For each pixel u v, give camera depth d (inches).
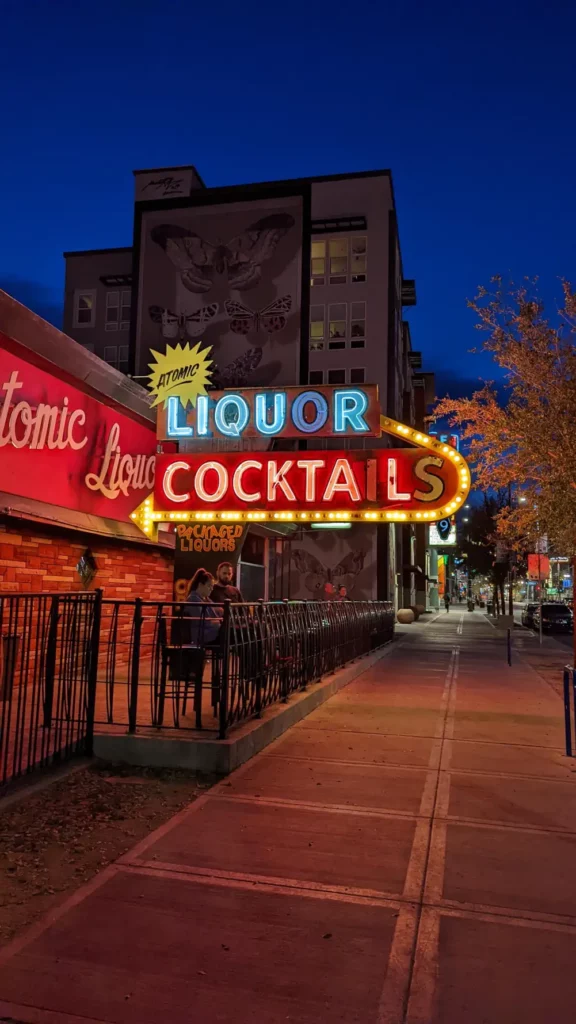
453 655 810.2
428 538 2891.2
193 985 130.3
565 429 590.6
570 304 607.8
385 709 422.3
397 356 1729.8
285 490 526.6
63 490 464.8
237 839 203.3
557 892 171.6
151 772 269.6
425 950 143.5
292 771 276.4
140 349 1600.6
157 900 164.1
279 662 384.8
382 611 891.4
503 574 1983.3
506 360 619.5
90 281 1877.5
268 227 1594.5
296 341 1556.3
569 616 1316.4
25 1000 124.7
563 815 229.5
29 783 241.1
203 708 355.6
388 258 1603.1
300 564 1539.1
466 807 236.5
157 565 610.5
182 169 1674.5
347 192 1631.4
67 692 280.5
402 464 513.0
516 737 348.2
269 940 146.9
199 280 1600.6
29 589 422.0
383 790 254.1
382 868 184.9
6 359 401.7
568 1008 124.7
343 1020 120.8
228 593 455.5
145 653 568.7
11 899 163.0
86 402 490.3
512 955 142.2
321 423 530.0
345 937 148.6
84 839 201.6
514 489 1069.1
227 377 1566.2
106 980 131.3
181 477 549.6
